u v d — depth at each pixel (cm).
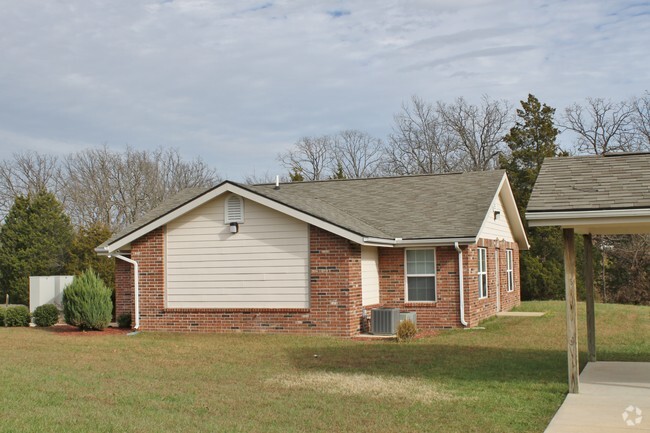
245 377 1288
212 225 2122
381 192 2555
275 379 1259
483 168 5219
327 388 1166
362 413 976
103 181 5875
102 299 2278
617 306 2930
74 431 855
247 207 2089
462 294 2120
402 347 1706
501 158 4225
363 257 2111
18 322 2500
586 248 1461
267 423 921
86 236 3678
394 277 2217
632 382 1199
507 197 2697
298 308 2022
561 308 2775
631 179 1145
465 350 1630
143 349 1723
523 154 4091
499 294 2608
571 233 1130
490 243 2462
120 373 1338
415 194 2484
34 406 1004
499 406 1015
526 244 3080
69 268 3588
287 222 2045
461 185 2502
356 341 1864
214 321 2108
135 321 2205
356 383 1209
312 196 2608
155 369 1392
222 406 1024
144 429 873
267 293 2059
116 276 2545
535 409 994
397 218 2289
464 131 5334
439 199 2400
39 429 859
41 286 3222
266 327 2053
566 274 1125
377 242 1978
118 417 941
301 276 2025
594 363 1413
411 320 2044
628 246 3875
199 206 2133
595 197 1084
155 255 2183
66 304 2277
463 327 2116
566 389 1138
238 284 2089
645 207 1019
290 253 2039
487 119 5284
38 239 4272
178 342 1880
